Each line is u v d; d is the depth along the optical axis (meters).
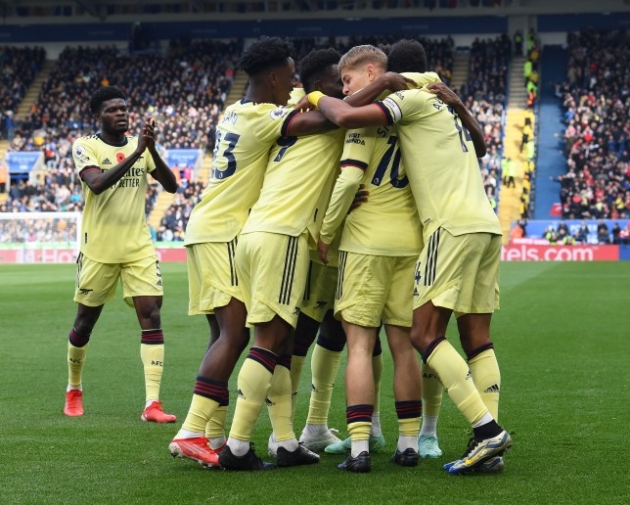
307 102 6.28
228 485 5.64
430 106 6.18
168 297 23.16
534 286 25.89
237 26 57.22
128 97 54.06
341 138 6.37
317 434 7.06
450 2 54.38
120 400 9.26
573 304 20.33
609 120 47.62
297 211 6.19
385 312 6.45
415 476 5.91
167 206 47.66
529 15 53.59
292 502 5.20
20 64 57.56
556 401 8.84
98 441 7.11
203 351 13.11
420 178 6.16
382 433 7.53
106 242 8.70
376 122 5.97
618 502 5.18
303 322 6.93
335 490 5.50
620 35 51.78
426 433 6.81
